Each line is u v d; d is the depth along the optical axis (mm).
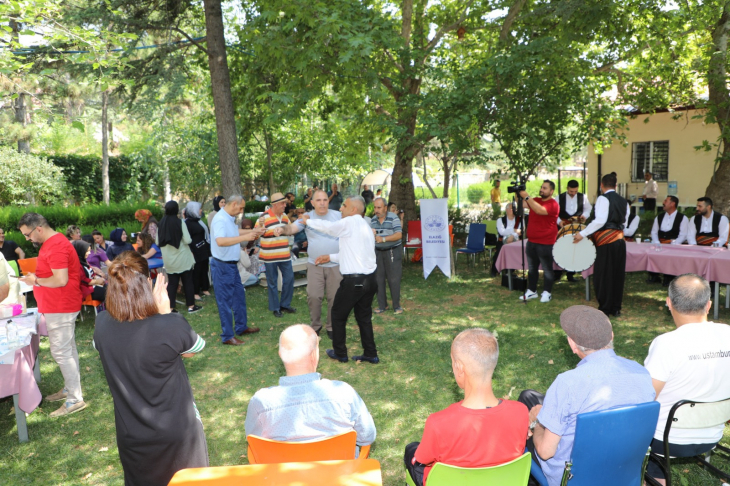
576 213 8047
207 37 9680
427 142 9961
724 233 7598
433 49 12930
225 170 9906
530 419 2643
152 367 2340
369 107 12859
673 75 11977
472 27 12375
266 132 18812
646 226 14023
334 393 2332
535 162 10391
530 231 7465
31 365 3959
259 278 9055
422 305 7527
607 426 2100
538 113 9758
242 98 12086
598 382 2215
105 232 11508
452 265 9844
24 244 9211
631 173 17953
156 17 10180
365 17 9477
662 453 2703
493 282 8906
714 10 10531
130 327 2359
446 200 9008
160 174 23688
